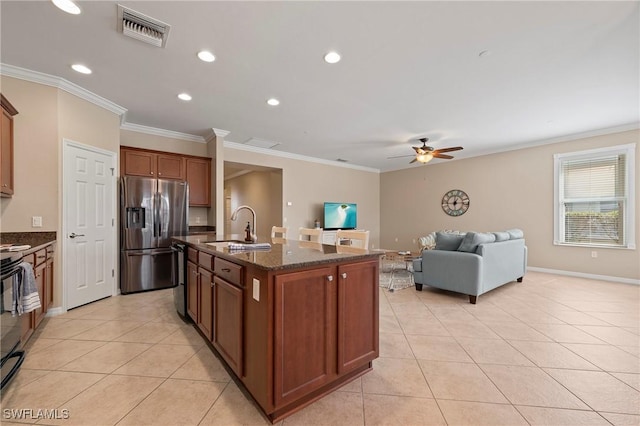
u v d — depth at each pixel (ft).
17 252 6.65
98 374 6.26
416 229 24.72
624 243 14.83
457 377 6.24
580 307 11.00
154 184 13.15
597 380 6.10
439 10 6.38
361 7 6.29
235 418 4.94
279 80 9.71
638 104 11.79
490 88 10.33
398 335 8.46
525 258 15.30
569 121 13.93
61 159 9.82
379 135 16.35
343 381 6.02
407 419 4.94
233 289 5.74
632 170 14.44
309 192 22.44
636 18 6.63
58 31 7.11
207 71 9.11
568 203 16.70
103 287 11.66
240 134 16.25
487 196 20.20
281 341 4.85
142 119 13.58
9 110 8.41
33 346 7.56
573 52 8.07
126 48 7.85
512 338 8.23
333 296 5.66
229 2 6.14
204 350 7.41
